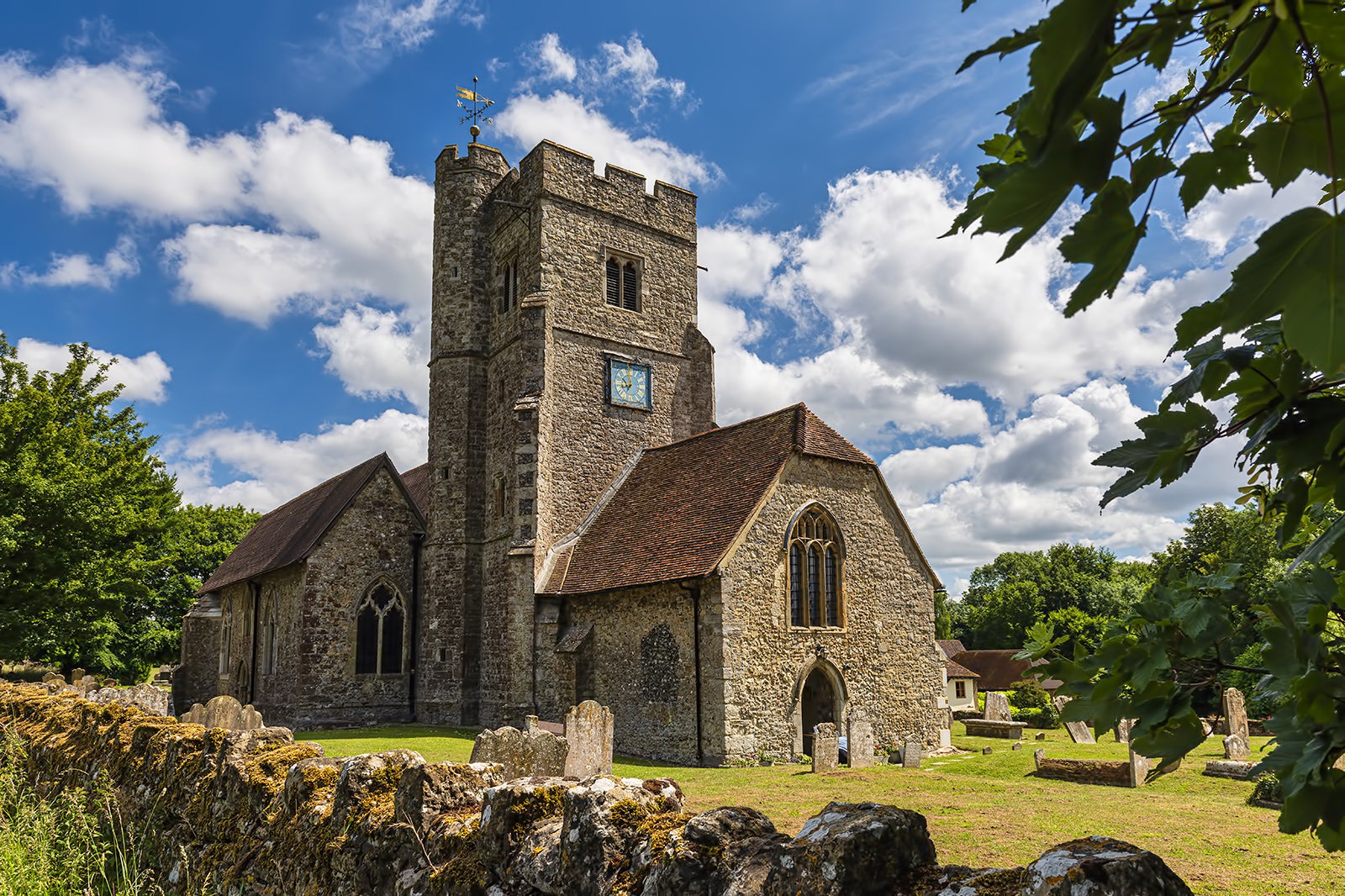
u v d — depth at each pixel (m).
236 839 6.76
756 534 22.56
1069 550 80.19
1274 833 11.62
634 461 32.28
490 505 31.77
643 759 22.75
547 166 31.97
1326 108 1.46
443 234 35.00
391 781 5.77
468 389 33.31
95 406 32.09
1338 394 2.26
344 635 31.33
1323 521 2.70
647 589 23.81
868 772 18.48
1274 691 2.19
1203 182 1.72
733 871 3.46
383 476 33.12
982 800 14.66
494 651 29.80
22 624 26.64
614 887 3.87
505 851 4.51
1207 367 2.22
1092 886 2.47
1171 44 1.48
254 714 17.80
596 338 32.22
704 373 34.75
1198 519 43.81
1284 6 1.39
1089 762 18.19
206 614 41.91
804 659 22.80
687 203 36.12
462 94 36.00
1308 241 1.41
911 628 25.59
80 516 27.44
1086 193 1.58
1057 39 1.37
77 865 7.79
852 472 25.28
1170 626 2.46
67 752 11.50
